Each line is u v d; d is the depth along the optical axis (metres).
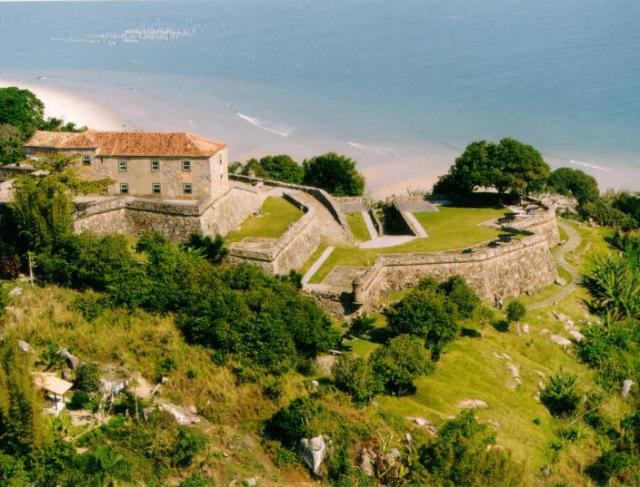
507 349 71.19
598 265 90.38
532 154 106.94
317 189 101.81
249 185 99.69
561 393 64.56
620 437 61.97
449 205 108.06
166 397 50.16
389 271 77.94
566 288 86.81
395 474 45.91
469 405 58.59
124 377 50.53
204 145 81.00
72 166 81.12
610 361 72.44
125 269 62.53
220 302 58.34
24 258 65.50
